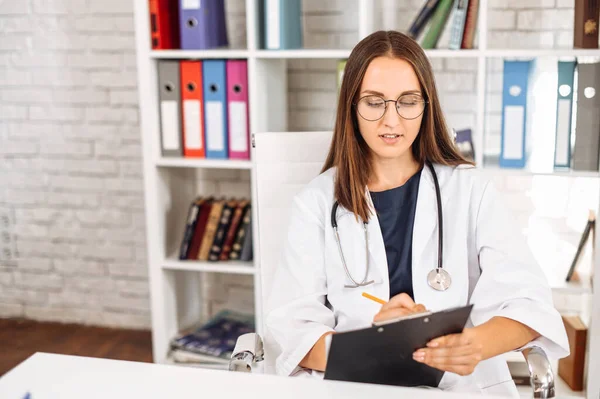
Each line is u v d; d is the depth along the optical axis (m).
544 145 2.60
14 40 3.08
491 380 1.59
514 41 2.64
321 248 1.67
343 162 1.65
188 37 2.49
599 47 2.26
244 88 2.49
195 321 3.01
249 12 2.41
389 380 1.27
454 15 2.33
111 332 3.20
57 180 3.18
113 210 3.16
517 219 2.74
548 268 2.51
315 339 1.49
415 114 1.57
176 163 2.56
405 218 1.66
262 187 1.83
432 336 1.23
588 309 2.42
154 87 2.55
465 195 1.66
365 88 1.56
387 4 2.69
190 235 2.67
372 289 1.61
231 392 1.13
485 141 2.73
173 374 1.19
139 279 3.20
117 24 2.98
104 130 3.09
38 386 1.15
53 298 3.30
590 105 2.27
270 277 1.83
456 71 2.71
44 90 3.10
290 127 2.90
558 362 2.57
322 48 2.75
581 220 2.69
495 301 1.54
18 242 3.28
